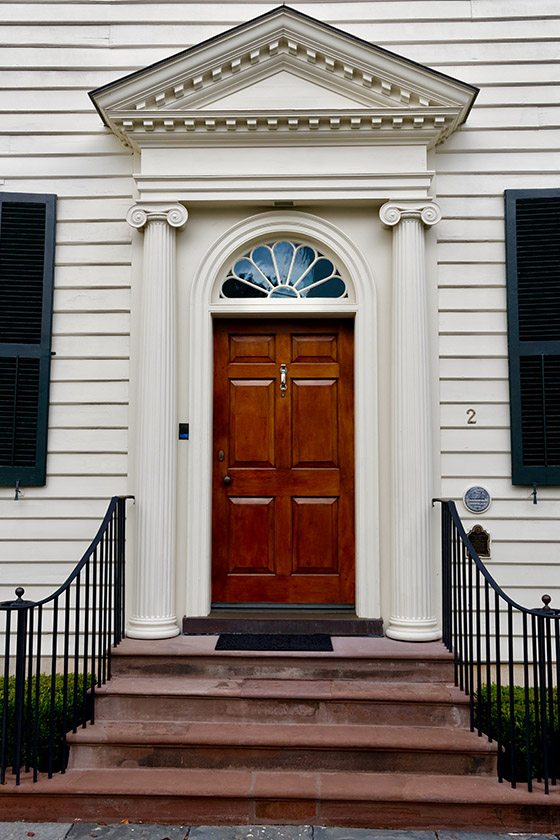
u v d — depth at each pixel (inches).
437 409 186.2
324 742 136.9
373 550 177.3
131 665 160.1
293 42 182.4
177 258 187.9
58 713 146.8
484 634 181.2
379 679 157.1
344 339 192.7
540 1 197.6
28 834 124.2
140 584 173.3
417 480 173.6
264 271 192.2
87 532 187.2
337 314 188.2
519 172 193.2
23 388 190.2
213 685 153.1
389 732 142.4
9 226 193.6
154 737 138.7
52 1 201.5
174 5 200.5
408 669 157.3
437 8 198.1
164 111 181.3
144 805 129.6
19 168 197.2
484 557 182.9
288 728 144.2
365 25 198.7
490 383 187.5
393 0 198.7
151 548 173.5
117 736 139.3
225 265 191.2
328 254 191.3
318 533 188.7
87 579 147.1
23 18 201.3
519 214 190.2
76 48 200.7
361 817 127.7
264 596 187.5
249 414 192.1
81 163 197.2
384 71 180.5
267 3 199.6
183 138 185.6
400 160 184.7
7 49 200.8
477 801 126.5
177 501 181.2
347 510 188.5
